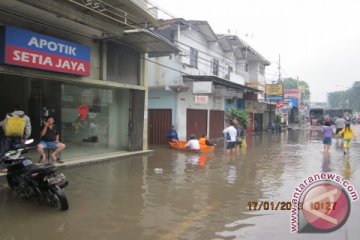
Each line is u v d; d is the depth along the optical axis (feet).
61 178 21.95
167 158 45.78
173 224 19.61
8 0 27.73
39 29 34.68
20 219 20.06
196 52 72.28
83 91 44.19
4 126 30.55
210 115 78.79
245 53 100.48
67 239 17.30
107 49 43.19
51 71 34.78
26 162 23.81
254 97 101.09
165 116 66.33
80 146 43.75
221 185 29.63
